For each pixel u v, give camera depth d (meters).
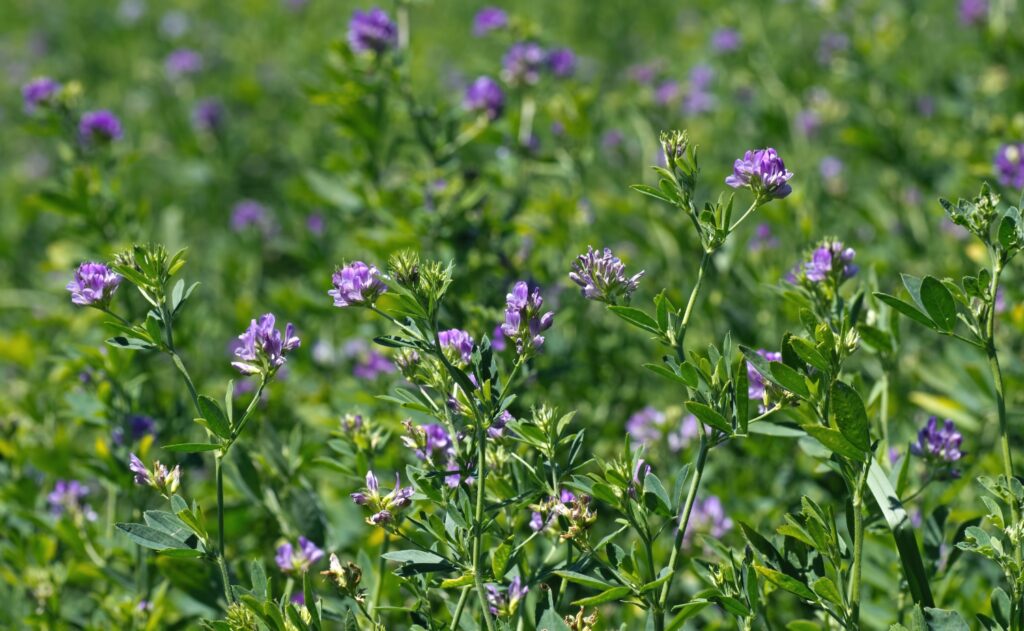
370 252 1.46
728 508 1.28
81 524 1.27
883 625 1.17
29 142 2.92
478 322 1.29
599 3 3.20
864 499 1.11
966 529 1.07
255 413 1.29
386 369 1.38
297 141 2.33
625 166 2.00
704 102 2.13
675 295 1.41
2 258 2.09
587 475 1.09
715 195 1.68
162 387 1.48
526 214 1.48
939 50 2.35
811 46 2.46
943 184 1.63
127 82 3.03
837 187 1.79
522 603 1.10
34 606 1.26
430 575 1.10
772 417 1.16
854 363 1.39
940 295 1.06
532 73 1.52
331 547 1.23
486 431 1.08
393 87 1.46
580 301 1.42
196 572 1.21
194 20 3.42
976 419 1.32
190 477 1.41
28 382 1.50
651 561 1.08
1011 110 1.75
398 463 1.29
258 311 1.61
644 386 1.47
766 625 1.09
